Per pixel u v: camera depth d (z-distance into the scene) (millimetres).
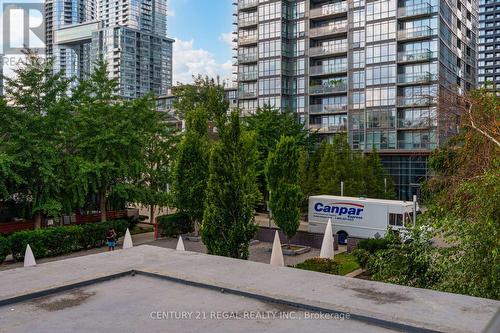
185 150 24984
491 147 9703
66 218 29078
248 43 65250
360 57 53844
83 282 6031
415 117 47750
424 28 48531
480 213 7887
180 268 6742
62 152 24562
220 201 13242
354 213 26859
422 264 9508
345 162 36156
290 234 23312
